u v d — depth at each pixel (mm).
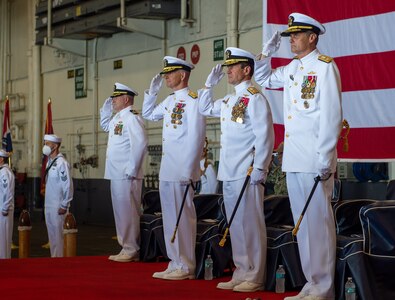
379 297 5332
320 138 5270
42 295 5637
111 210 16906
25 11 19812
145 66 15586
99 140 17172
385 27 7602
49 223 9859
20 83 20094
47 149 9805
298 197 5523
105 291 5832
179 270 6664
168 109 6926
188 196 6762
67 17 16375
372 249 5379
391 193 6652
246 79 6207
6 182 10156
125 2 14562
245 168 6062
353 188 10562
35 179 18938
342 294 5441
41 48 19219
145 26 14648
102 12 15352
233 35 12984
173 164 6785
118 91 8047
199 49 14016
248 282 5996
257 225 6062
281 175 8984
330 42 7969
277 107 8234
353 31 7801
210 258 6695
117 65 16516
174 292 5836
